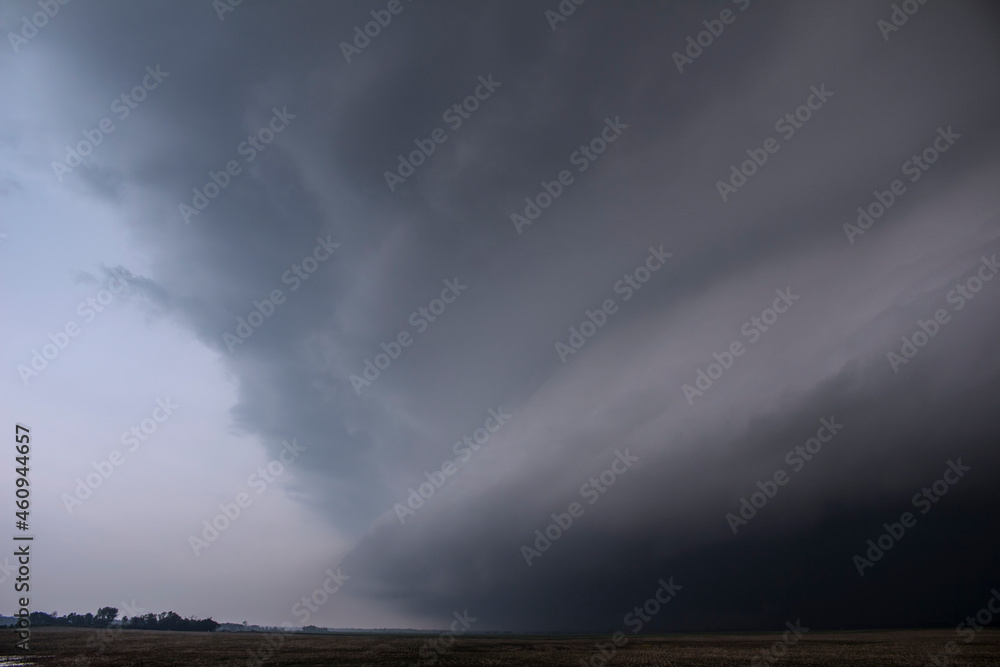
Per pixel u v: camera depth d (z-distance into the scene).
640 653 50.84
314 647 55.31
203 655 43.69
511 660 43.00
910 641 61.09
